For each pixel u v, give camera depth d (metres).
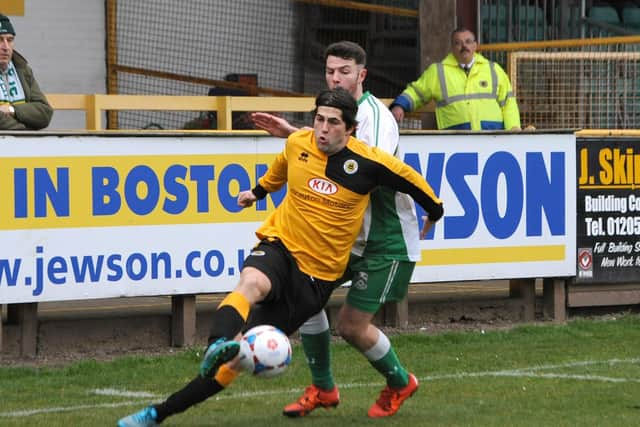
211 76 47.16
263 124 18.53
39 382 21.80
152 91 46.69
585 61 34.81
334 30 45.53
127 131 24.66
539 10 42.47
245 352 16.14
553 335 27.23
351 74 18.12
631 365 23.52
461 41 32.69
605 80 34.84
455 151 27.83
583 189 29.36
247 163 25.81
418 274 27.64
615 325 28.84
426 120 34.88
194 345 26.02
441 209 18.17
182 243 25.27
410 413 18.95
